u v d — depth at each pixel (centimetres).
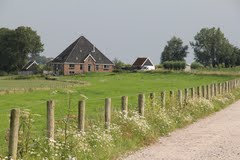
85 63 16200
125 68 16862
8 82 10212
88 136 1545
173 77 11406
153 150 1680
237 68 14612
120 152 1580
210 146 1773
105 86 7781
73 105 3384
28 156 1241
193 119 2736
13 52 18350
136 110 2206
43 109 3616
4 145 1488
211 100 3831
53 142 1340
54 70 16262
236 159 1490
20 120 1270
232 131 2253
